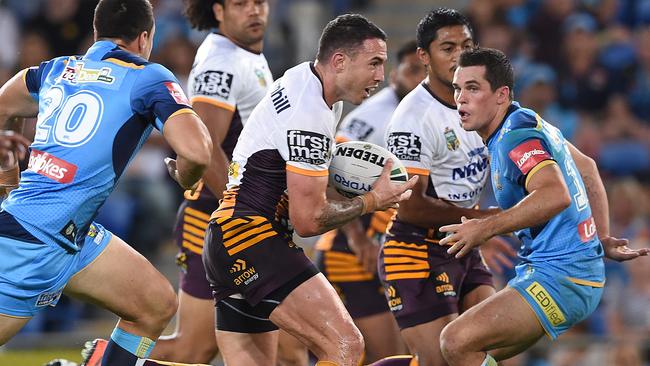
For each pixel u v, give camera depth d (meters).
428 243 22.05
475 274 22.55
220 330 20.17
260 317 19.72
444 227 18.30
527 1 49.31
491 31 48.06
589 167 20.83
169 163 20.16
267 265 18.84
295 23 49.44
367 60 18.72
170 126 17.88
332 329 18.56
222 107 23.19
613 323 35.75
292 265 18.88
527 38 47.97
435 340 21.67
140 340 19.64
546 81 45.31
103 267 19.05
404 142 21.52
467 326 18.98
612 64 47.78
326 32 18.94
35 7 44.53
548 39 47.91
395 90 26.58
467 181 22.14
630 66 47.88
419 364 21.81
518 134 18.73
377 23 53.84
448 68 21.44
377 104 26.50
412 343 21.97
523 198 18.67
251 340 20.08
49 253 18.11
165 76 18.45
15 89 19.56
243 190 19.23
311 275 18.95
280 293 18.81
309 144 18.41
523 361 32.88
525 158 18.45
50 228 18.03
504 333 18.94
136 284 19.30
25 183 18.38
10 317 18.22
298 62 48.03
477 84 19.27
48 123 18.50
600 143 45.44
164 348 23.31
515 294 19.08
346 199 19.53
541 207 17.95
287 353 23.44
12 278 17.97
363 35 18.72
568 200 18.09
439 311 21.72
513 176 18.72
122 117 18.25
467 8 50.88
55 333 36.56
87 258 18.89
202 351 23.55
